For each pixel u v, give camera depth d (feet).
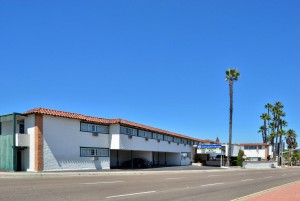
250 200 51.55
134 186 67.31
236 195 59.52
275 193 62.64
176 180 89.35
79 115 127.85
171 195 55.77
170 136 197.47
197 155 238.89
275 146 328.90
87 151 127.95
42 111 111.24
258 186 80.94
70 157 119.65
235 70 213.05
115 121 139.64
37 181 67.05
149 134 170.30
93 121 129.49
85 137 127.44
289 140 421.59
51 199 43.78
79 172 104.01
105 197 48.67
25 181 66.23
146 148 165.27
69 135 120.16
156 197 52.08
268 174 146.00
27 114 110.63
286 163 390.83
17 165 111.14
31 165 108.78
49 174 90.94
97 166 131.54
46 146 110.73
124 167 156.25
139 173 114.93
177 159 209.87
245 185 83.25
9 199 42.01
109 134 140.87
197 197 54.85
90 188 58.54
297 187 76.84
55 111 118.52
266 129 336.70
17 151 111.55
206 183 84.64
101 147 135.44
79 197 47.01
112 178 86.43
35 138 108.78
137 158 166.71
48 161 110.93
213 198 54.13
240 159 234.58
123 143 142.41
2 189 51.19
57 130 115.44
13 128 109.19
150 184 73.82
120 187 63.77
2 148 111.55
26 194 46.93
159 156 212.64
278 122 331.36
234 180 100.48
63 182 66.69
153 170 137.08
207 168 183.01
